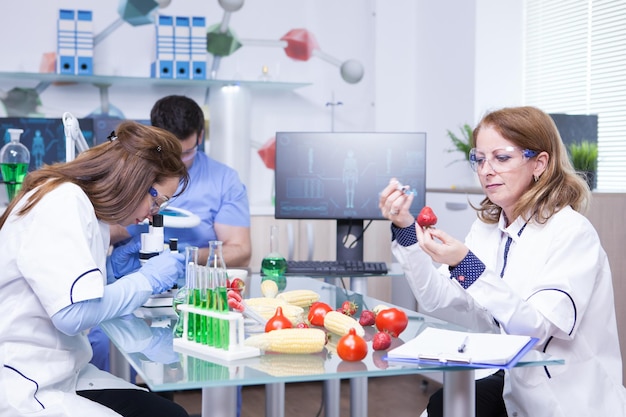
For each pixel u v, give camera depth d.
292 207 3.03
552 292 1.78
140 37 4.19
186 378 1.34
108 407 1.93
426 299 2.11
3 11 3.98
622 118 3.79
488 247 2.13
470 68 4.17
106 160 1.89
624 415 1.81
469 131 3.95
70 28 3.88
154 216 2.19
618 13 3.78
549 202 1.92
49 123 3.78
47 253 1.72
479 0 4.14
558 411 1.80
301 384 4.09
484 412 1.90
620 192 3.20
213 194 3.18
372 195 3.01
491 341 1.57
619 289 3.13
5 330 1.76
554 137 1.96
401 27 4.58
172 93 4.24
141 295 1.86
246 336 1.64
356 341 1.48
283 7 4.44
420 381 4.06
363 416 2.58
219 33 4.33
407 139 3.00
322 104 4.52
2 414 1.71
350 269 2.78
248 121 4.10
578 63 4.01
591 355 1.85
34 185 1.86
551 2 4.14
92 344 2.74
